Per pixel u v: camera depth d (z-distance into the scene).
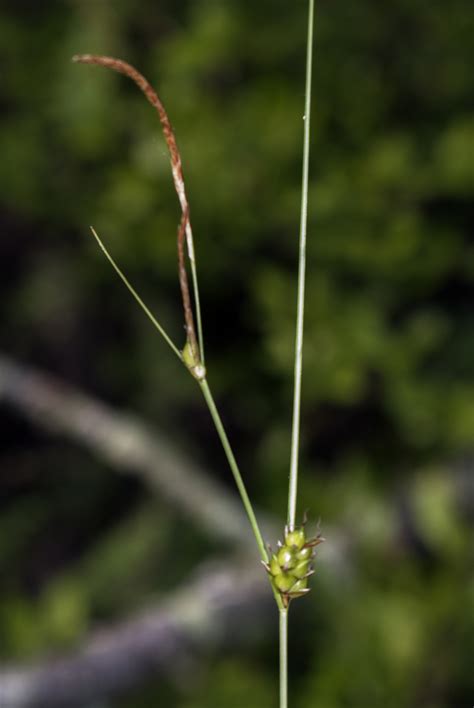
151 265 1.11
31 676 0.96
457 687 1.01
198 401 1.19
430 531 0.99
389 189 1.02
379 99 1.06
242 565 1.03
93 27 1.08
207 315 1.15
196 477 1.11
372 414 1.10
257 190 1.01
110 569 1.15
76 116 1.08
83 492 1.25
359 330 1.03
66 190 1.13
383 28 1.05
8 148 1.12
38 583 1.24
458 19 1.04
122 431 1.10
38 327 1.27
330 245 1.03
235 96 1.05
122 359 1.23
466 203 1.06
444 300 1.12
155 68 1.07
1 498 1.25
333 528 1.05
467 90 1.07
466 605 1.01
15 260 1.27
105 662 0.97
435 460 1.07
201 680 1.04
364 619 1.02
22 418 1.24
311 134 1.02
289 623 1.04
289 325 1.04
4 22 1.11
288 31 1.04
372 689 1.00
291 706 1.02
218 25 1.01
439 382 1.08
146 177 1.03
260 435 1.19
